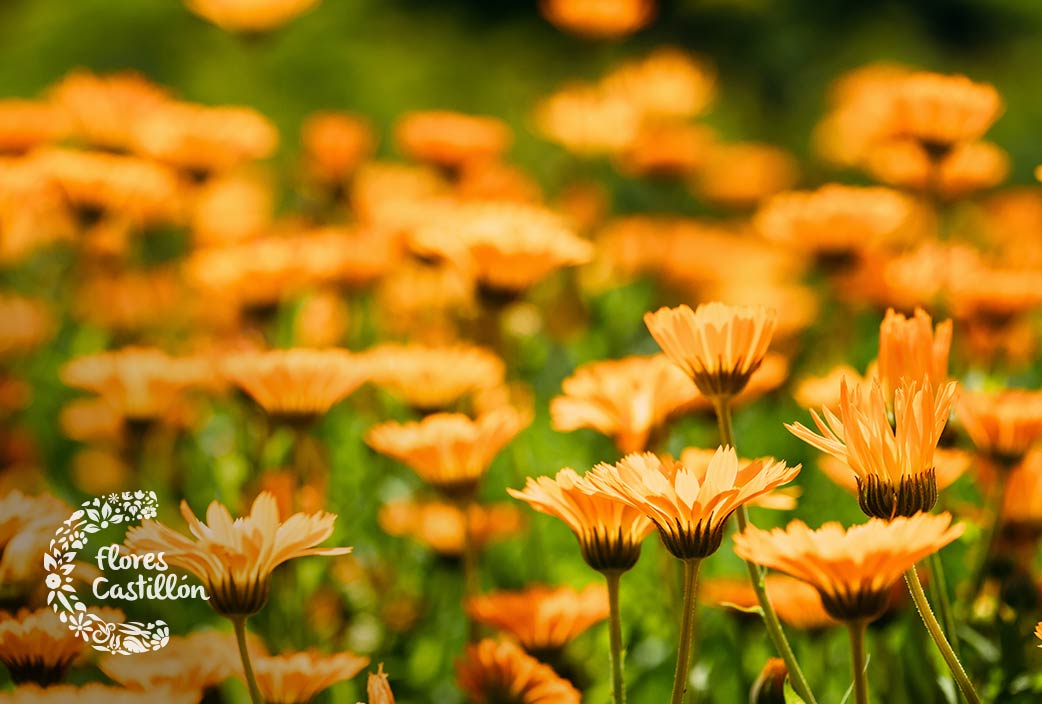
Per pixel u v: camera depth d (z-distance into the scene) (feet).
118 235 6.36
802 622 4.56
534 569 5.02
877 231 5.55
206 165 6.12
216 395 5.48
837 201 5.56
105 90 6.64
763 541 3.98
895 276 5.40
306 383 4.82
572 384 4.57
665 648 4.81
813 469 5.17
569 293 6.23
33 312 5.62
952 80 5.20
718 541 4.08
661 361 4.56
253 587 4.13
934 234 5.96
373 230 5.88
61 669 4.27
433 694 4.89
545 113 7.89
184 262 6.75
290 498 4.87
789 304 6.09
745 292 6.34
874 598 3.98
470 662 4.42
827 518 5.03
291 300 5.94
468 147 6.79
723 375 4.27
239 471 5.25
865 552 3.95
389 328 6.18
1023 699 4.43
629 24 7.33
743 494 4.05
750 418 5.41
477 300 5.01
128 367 5.20
